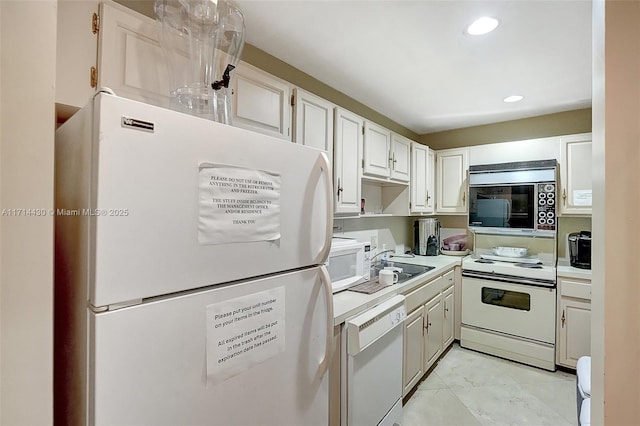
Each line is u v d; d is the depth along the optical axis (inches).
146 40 43.9
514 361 107.5
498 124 127.1
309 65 78.5
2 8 20.4
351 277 75.6
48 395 22.0
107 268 23.1
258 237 34.0
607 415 18.1
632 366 17.4
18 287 20.9
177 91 45.0
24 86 21.1
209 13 50.3
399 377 74.7
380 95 98.1
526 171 108.0
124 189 23.9
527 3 54.8
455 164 129.2
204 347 29.1
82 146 25.0
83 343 24.3
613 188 17.9
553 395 88.5
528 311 105.0
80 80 38.0
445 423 77.4
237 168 31.7
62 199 29.1
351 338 57.5
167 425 26.4
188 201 27.8
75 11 37.7
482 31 63.6
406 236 141.7
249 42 68.2
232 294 31.5
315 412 42.2
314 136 73.1
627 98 17.5
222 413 30.6
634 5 17.5
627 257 17.5
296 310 39.1
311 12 57.7
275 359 36.2
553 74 83.1
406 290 82.7
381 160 98.1
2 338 20.5
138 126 24.6
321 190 43.1
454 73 82.8
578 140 103.3
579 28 62.1
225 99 47.6
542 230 105.5
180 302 27.3
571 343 97.9
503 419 78.7
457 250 133.0
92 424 22.9
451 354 113.5
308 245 40.9
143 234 24.9
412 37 65.9
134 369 24.5
